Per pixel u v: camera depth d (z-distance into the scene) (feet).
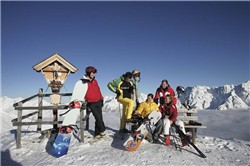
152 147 18.35
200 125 19.69
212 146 19.85
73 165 15.14
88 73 20.61
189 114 21.20
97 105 20.83
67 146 17.71
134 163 15.07
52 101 21.91
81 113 20.17
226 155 17.31
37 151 18.84
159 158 15.90
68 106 20.16
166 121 19.01
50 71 22.84
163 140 20.42
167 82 21.66
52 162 15.98
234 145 20.31
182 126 18.75
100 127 20.90
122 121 21.86
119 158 16.06
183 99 22.16
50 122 19.90
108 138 21.31
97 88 21.06
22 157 17.72
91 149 18.48
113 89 21.81
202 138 22.81
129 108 20.98
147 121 19.11
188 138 17.95
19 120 19.44
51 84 22.54
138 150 17.65
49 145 19.92
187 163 15.11
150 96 20.39
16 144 20.10
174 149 17.94
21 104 19.67
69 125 18.81
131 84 22.00
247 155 17.49
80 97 20.25
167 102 19.58
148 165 14.70
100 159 16.03
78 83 20.53
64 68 23.16
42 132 21.80
